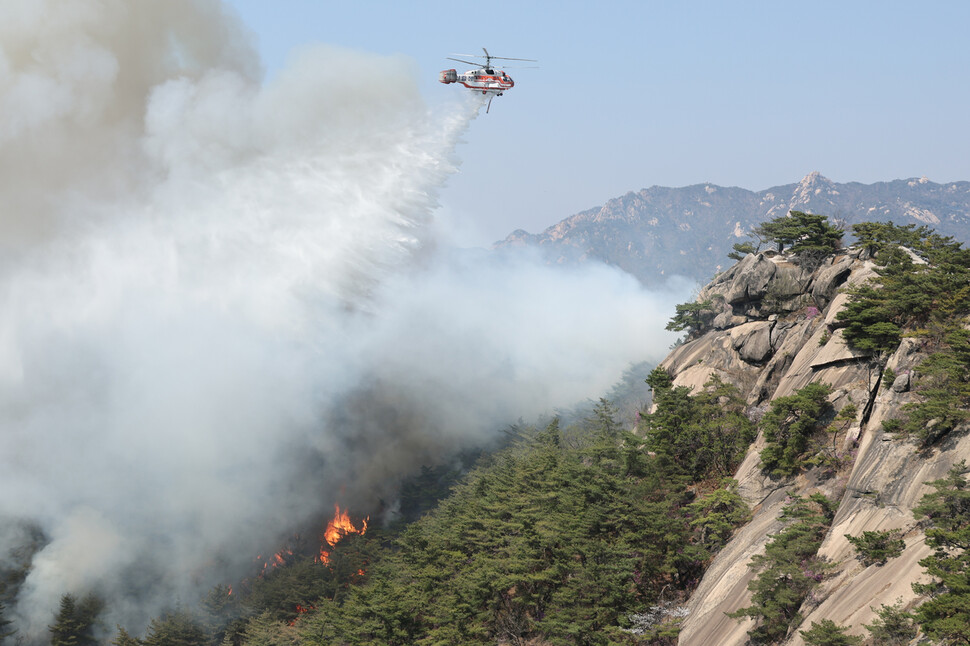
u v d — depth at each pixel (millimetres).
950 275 52719
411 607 68250
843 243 77125
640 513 59938
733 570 49906
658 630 51000
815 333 66000
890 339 53688
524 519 66250
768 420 56969
